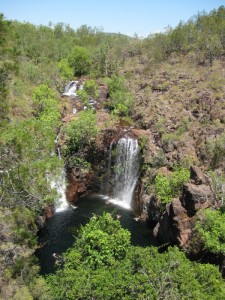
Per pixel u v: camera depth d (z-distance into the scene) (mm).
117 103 59500
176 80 65500
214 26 85812
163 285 17875
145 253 20984
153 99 59531
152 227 38375
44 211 37438
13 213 21141
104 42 100625
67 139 45938
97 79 83188
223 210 29219
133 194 44906
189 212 31312
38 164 20062
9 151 19250
